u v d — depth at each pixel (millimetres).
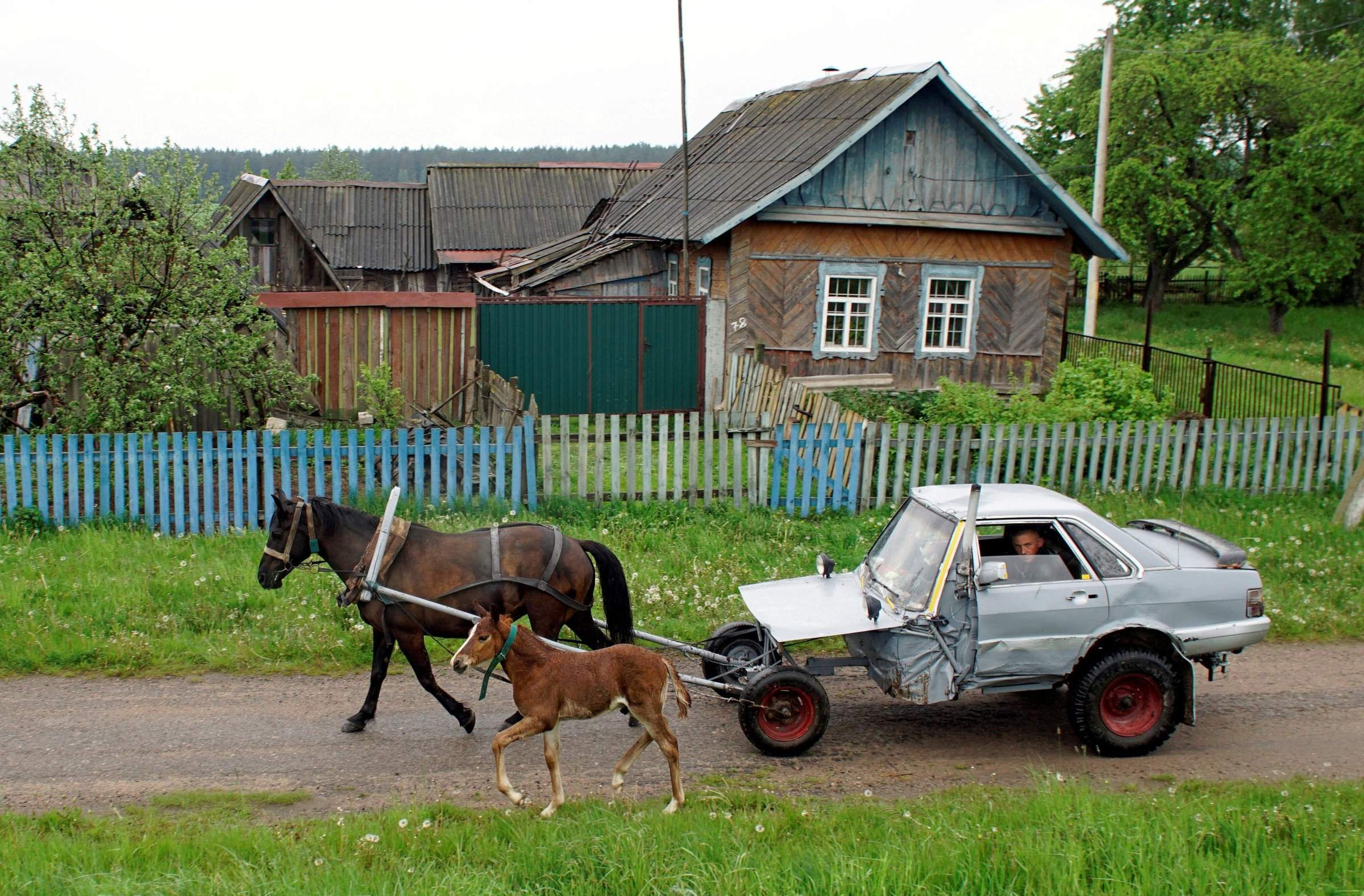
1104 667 7812
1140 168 42188
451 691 9305
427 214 40406
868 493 14164
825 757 8039
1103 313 47125
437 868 6055
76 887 5551
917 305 21391
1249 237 42781
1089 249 22375
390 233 39281
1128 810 6555
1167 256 46938
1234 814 6574
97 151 14328
